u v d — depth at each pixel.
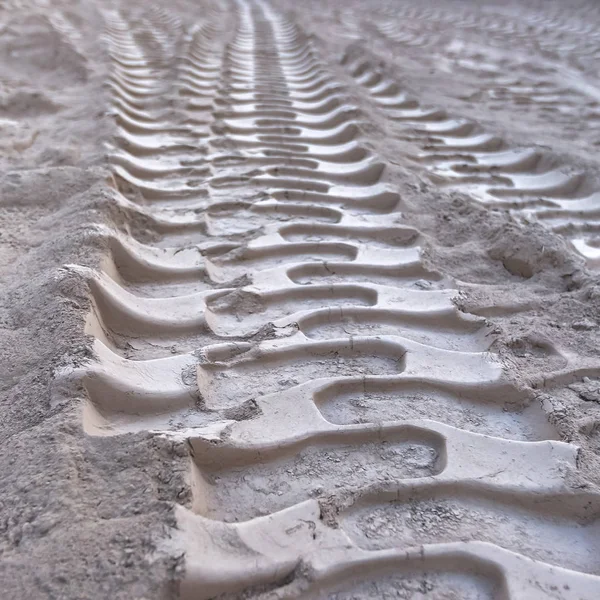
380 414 0.58
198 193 1.11
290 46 2.52
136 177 1.15
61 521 0.42
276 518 0.45
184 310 0.73
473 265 0.89
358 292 0.79
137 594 0.38
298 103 1.73
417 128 1.58
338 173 1.22
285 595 0.41
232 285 0.80
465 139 1.53
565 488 0.50
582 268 0.87
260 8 3.62
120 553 0.40
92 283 0.70
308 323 0.72
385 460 0.53
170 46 2.26
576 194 1.24
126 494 0.45
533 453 0.53
